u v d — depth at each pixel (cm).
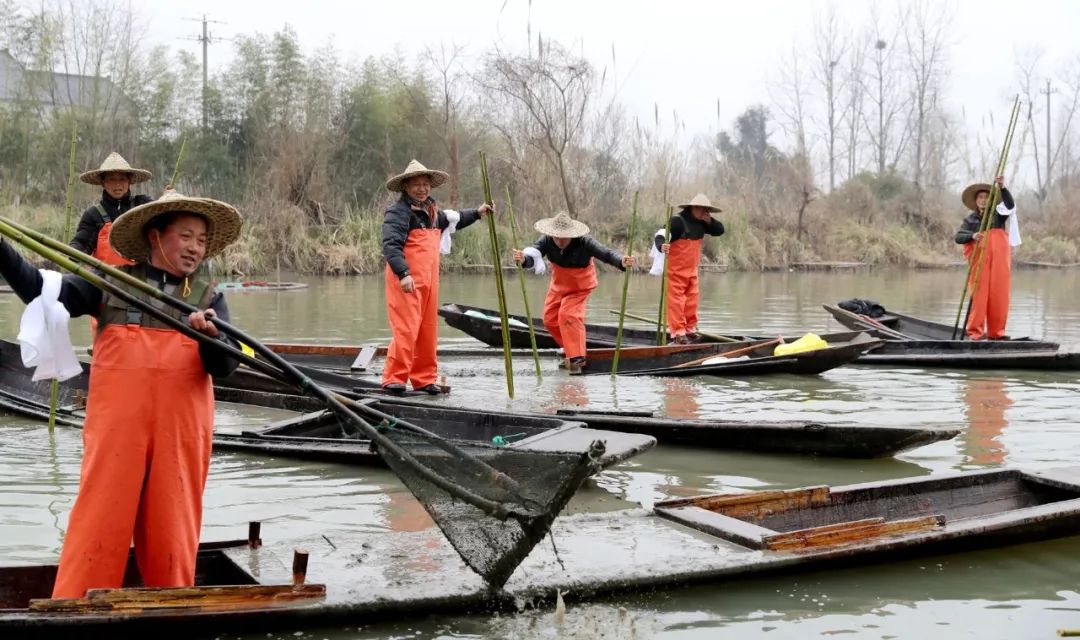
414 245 760
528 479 362
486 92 2847
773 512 462
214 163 2794
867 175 3975
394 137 2966
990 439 671
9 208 2377
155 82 2789
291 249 2514
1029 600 386
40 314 323
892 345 1071
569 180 2772
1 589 357
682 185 2992
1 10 2622
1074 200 3919
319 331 1297
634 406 769
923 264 3397
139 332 335
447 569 386
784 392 852
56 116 2617
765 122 4888
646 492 547
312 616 345
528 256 940
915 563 423
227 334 343
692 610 371
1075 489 482
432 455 377
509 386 798
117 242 342
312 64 2920
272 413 741
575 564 392
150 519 336
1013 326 1457
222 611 333
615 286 2253
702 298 1969
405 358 756
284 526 477
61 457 601
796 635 352
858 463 610
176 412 337
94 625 316
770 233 3189
